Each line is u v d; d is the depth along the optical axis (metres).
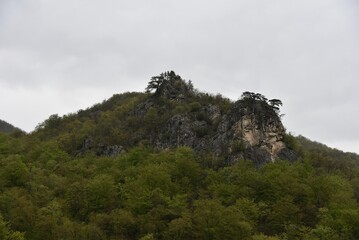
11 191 77.25
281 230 72.75
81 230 64.94
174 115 143.25
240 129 125.31
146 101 164.25
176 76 173.62
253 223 72.00
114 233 70.50
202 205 73.56
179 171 99.56
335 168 128.12
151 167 96.50
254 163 116.81
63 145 149.38
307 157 126.06
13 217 64.12
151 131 143.50
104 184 84.12
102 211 79.50
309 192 83.56
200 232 66.38
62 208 77.56
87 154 135.50
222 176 99.88
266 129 126.25
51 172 106.88
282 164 105.56
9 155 122.19
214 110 142.12
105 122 159.75
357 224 66.12
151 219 72.25
